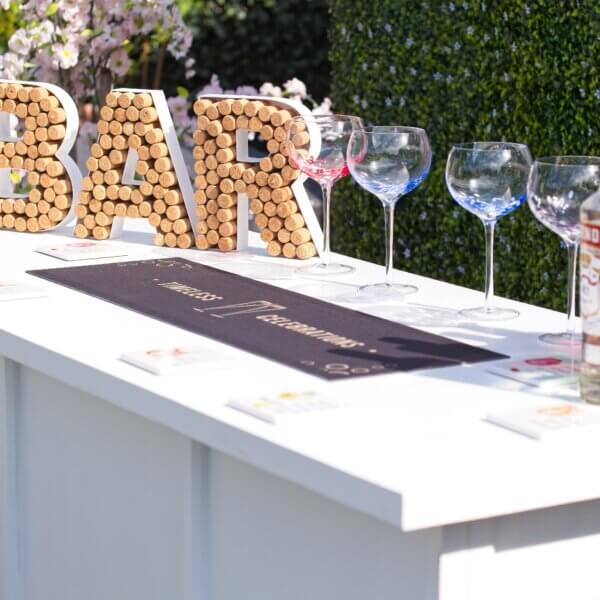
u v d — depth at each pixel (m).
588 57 4.91
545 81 5.07
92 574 2.59
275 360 2.26
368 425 1.90
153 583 2.40
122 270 3.02
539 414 1.91
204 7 9.09
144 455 2.38
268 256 3.24
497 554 1.89
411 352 2.30
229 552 2.24
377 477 1.69
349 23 5.91
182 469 2.27
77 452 2.58
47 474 2.69
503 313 2.60
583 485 1.80
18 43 5.45
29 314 2.61
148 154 3.32
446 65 5.48
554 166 2.27
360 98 5.91
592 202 1.96
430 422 1.91
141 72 7.76
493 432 1.86
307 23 9.23
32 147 3.48
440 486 1.68
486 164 2.51
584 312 1.98
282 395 2.03
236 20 9.19
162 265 3.08
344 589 1.99
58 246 3.27
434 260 5.70
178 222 3.31
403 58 5.65
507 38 5.18
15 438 2.75
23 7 5.62
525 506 1.76
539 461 1.76
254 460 1.88
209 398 2.05
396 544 1.87
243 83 9.34
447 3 5.41
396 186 2.77
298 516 2.06
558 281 5.12
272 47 9.24
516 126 5.21
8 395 2.72
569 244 2.35
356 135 2.76
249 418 1.95
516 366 2.19
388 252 2.86
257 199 3.21
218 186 3.28
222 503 2.24
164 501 2.34
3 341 2.49
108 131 3.37
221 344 2.38
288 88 6.26
